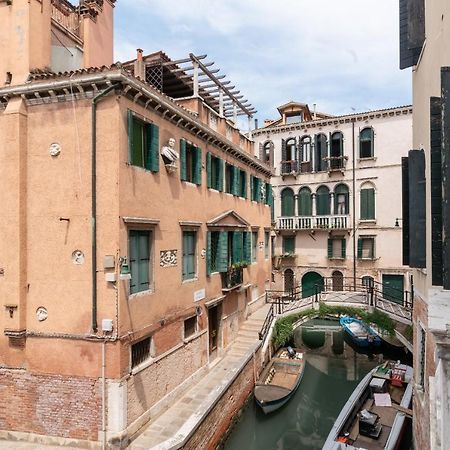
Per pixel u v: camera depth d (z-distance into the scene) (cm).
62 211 886
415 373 910
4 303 893
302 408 1447
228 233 1576
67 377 870
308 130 2569
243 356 1362
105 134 862
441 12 593
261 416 1275
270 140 2692
